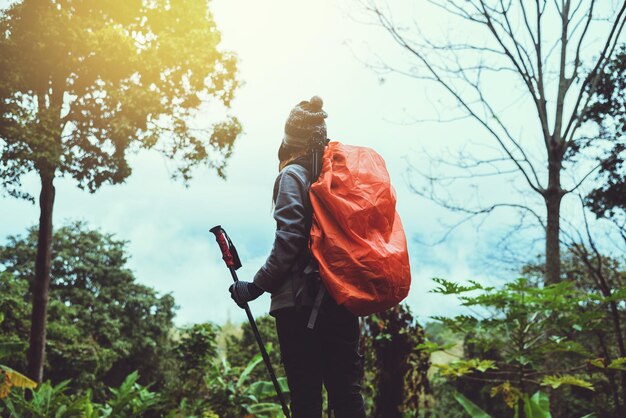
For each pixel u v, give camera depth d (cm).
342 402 176
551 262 762
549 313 548
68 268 3788
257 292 175
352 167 177
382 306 165
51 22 1492
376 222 172
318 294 168
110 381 3716
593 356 530
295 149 191
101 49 1532
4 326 2606
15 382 663
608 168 1005
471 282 495
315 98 193
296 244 170
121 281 3934
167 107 1697
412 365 759
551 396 682
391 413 752
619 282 977
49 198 1585
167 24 1719
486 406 2338
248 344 2859
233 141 1786
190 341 1110
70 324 3412
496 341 555
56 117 1538
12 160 1473
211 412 977
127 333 3772
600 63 809
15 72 1474
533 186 803
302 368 172
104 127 1596
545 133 799
